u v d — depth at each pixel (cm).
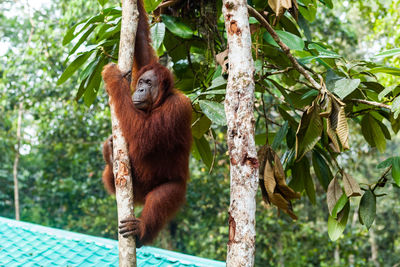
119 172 447
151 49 616
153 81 555
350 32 1537
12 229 793
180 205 571
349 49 1659
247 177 382
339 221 523
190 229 2045
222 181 1680
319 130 490
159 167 561
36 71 1644
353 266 1745
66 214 2278
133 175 573
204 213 1802
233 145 389
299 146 501
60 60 1565
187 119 547
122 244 438
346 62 592
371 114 607
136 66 615
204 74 678
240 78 397
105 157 610
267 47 609
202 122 612
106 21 614
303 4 638
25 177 2353
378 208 1844
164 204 547
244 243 372
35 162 2373
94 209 2106
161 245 2028
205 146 667
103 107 1659
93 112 1745
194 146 698
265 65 624
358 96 577
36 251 699
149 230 540
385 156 1734
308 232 1736
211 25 633
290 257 1714
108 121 1745
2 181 2277
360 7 1327
